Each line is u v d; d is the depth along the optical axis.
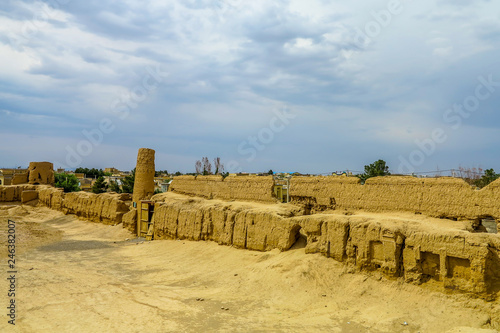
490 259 16.53
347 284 20.27
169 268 27.70
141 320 17.72
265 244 26.33
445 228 18.41
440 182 20.92
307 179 28.16
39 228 48.09
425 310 17.06
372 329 16.11
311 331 16.08
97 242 39.62
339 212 25.25
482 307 16.19
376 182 23.77
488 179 30.02
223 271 25.19
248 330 16.34
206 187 39.09
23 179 70.81
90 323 17.47
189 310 18.83
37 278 25.05
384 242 19.55
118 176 103.56
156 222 38.25
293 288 20.44
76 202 54.47
